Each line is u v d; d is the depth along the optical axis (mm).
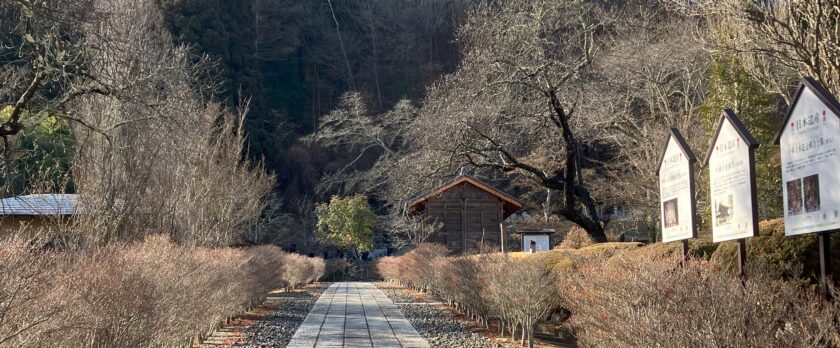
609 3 35125
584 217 22734
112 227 15305
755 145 7816
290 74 67562
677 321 6508
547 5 25484
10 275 6031
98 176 15305
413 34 68562
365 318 19562
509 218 43875
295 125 64188
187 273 11156
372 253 61250
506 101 25328
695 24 30859
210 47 47375
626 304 7312
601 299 8086
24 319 6129
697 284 6793
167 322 9656
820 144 7113
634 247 13266
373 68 68375
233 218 26062
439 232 35594
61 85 15102
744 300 6352
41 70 13844
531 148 35312
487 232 35719
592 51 24297
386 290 35406
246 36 56031
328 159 61938
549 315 14961
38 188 16328
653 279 7195
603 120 30547
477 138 24422
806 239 8430
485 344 14180
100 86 14766
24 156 17500
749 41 21844
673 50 29516
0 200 15914
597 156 39500
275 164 58312
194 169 22016
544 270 14109
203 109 26781
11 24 15242
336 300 27344
